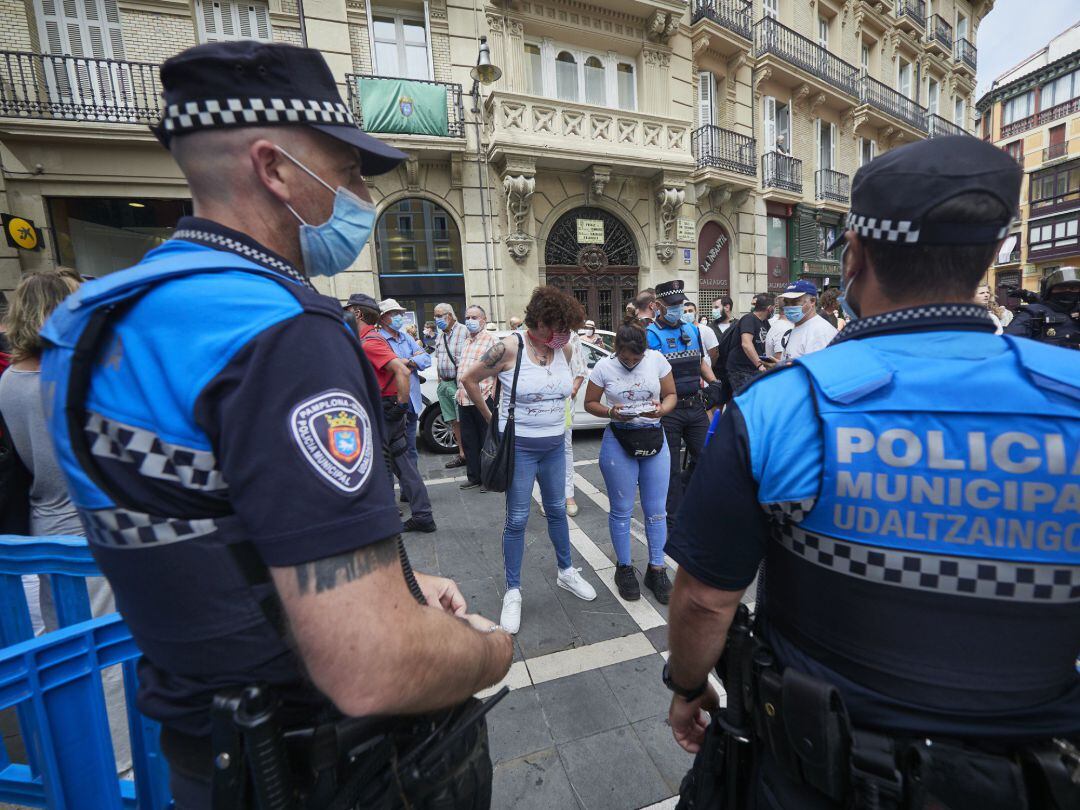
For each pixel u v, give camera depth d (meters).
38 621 1.88
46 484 1.77
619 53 10.91
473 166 9.68
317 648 0.58
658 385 2.74
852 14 14.77
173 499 0.61
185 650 0.66
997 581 0.67
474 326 5.10
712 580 0.84
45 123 7.37
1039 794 0.66
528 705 2.06
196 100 0.69
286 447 0.58
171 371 0.59
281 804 0.66
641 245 11.30
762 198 12.91
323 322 0.66
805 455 0.74
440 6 9.20
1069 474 0.65
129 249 8.47
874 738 0.71
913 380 0.71
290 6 8.50
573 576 2.83
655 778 1.74
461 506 4.26
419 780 0.78
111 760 1.22
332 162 0.78
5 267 7.46
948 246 0.72
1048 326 4.03
